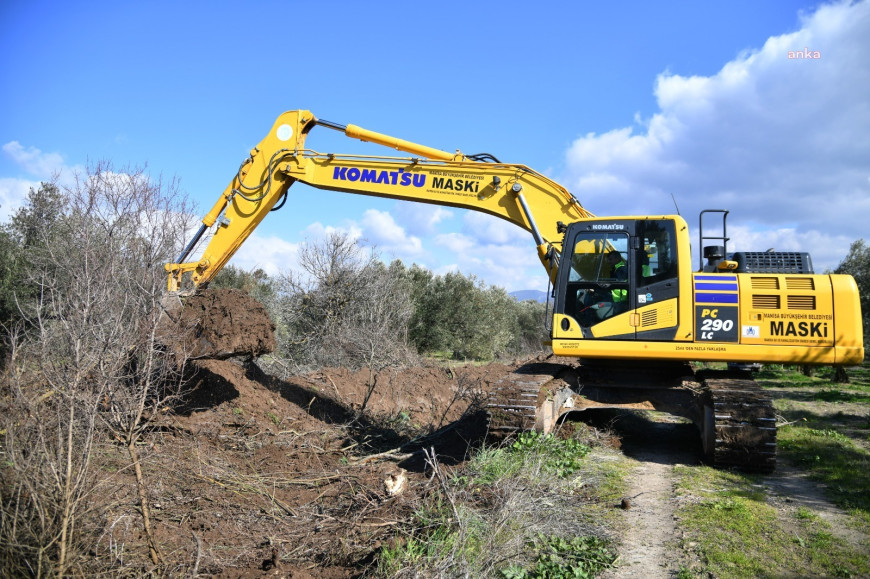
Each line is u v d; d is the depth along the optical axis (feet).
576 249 28.81
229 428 27.84
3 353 19.40
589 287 28.40
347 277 60.08
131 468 20.34
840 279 27.07
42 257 22.16
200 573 16.42
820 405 44.73
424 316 79.92
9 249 35.99
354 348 52.01
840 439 31.73
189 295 28.22
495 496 19.04
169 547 17.43
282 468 25.38
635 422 36.68
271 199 34.24
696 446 30.81
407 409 38.45
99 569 14.71
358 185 33.96
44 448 14.01
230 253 34.27
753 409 25.46
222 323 27.48
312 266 60.18
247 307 28.48
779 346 26.86
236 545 18.34
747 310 27.14
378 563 16.17
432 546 16.03
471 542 16.29
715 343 27.20
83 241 17.76
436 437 31.63
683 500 21.49
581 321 28.35
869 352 75.31
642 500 21.57
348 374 41.27
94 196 18.74
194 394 29.14
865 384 57.41
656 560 16.63
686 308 27.40
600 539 17.88
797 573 15.81
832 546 17.38
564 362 32.94
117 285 17.81
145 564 16.08
